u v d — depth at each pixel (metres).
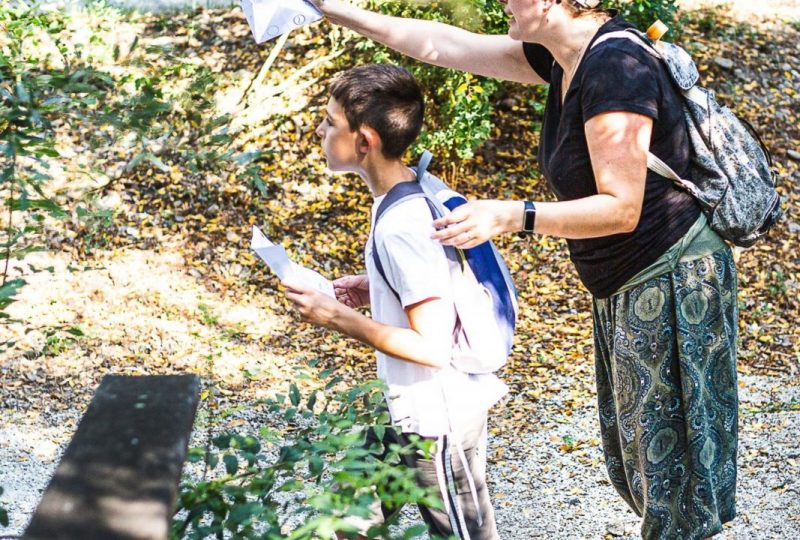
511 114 8.82
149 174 7.79
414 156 8.13
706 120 2.76
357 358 6.42
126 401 1.60
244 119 8.10
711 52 9.42
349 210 8.02
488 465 5.03
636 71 2.61
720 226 2.78
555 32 2.71
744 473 4.66
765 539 4.02
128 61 2.04
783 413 5.40
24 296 6.50
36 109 1.88
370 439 2.63
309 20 3.07
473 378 2.61
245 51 8.82
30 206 2.00
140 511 1.29
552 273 7.53
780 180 8.31
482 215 2.43
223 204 7.82
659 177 2.73
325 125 2.61
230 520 1.66
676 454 2.88
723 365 2.87
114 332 6.32
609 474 3.25
